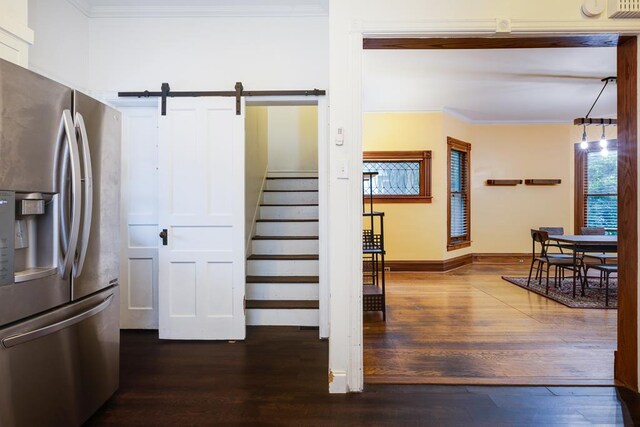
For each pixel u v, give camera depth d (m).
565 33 2.20
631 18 2.16
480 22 2.18
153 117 3.31
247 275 3.83
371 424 1.91
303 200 4.91
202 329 3.11
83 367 1.87
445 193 6.24
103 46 3.21
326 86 3.19
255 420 1.94
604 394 2.22
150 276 3.31
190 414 2.00
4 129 1.42
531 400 2.15
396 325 3.50
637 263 2.23
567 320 3.63
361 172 2.24
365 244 3.81
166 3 3.12
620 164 2.34
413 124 6.15
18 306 1.49
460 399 2.16
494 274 5.97
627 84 2.28
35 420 1.57
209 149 3.13
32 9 2.59
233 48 3.20
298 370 2.54
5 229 1.43
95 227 1.95
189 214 3.12
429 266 6.17
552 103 5.71
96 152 1.96
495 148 6.94
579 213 6.87
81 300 1.86
